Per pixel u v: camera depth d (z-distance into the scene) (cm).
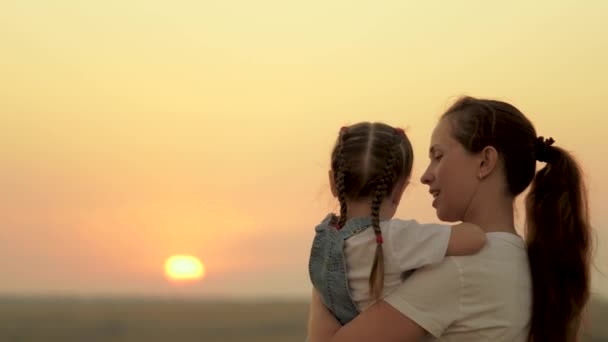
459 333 217
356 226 224
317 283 232
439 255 216
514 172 233
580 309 235
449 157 235
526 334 230
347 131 236
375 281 213
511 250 228
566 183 236
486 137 231
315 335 231
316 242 235
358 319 217
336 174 233
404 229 220
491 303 219
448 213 238
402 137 234
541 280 231
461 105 239
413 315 213
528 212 239
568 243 233
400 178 232
